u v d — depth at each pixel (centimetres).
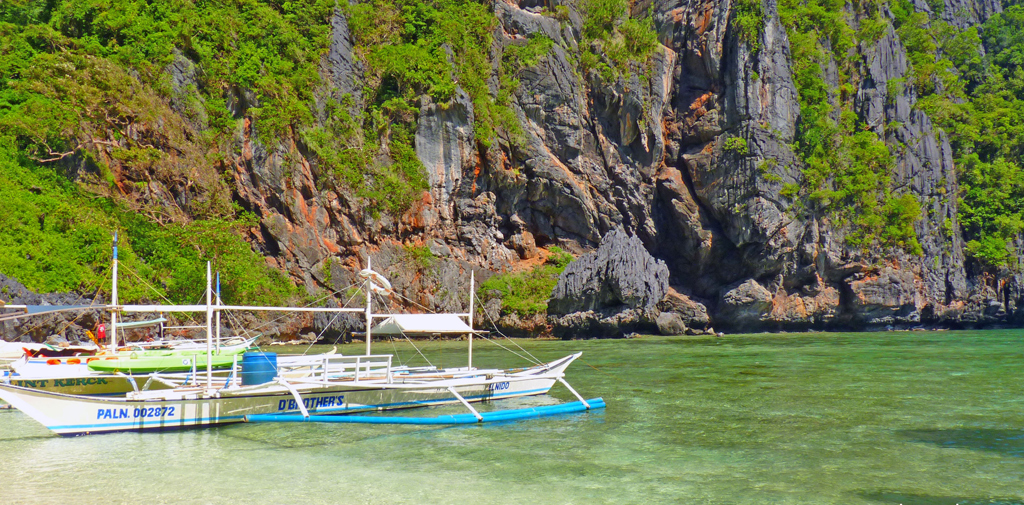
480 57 6338
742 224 6372
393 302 5247
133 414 1623
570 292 5350
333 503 1112
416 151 5791
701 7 6862
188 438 1584
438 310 5419
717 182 6562
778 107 6562
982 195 7669
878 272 6544
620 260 5347
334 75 5547
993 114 8481
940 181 7431
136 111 4669
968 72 9381
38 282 3659
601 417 1895
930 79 8475
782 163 6456
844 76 7512
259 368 1877
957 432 1702
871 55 7594
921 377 2784
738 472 1315
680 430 1711
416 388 1973
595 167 6706
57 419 1564
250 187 5038
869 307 6519
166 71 4941
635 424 1789
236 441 1558
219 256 4528
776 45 6669
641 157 6850
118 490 1184
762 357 3678
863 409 2025
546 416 1905
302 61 5375
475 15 6469
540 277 5997
